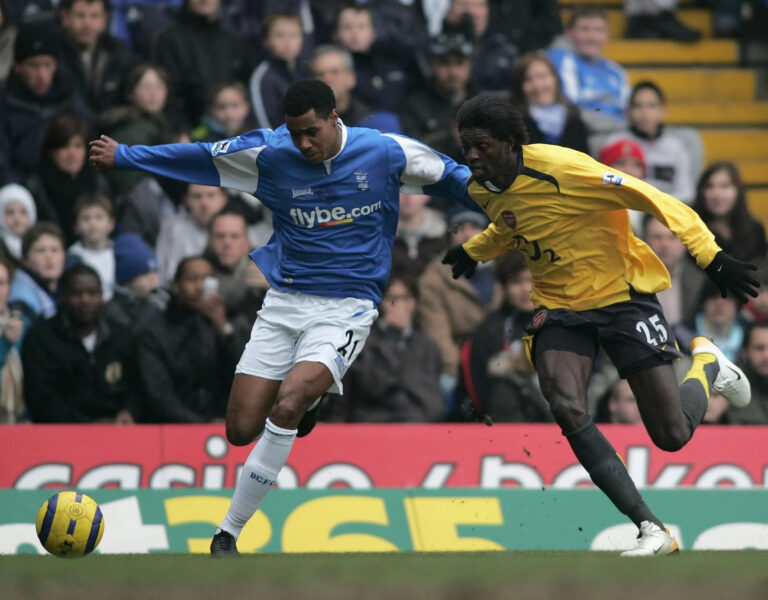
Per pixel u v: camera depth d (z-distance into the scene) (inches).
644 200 668.7
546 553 754.8
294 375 709.9
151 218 1212.5
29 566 571.5
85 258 1163.3
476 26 1460.4
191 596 422.3
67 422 1094.4
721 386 774.5
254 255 765.3
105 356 1106.1
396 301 1160.8
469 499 970.1
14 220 1192.8
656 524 665.6
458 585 454.3
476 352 1150.3
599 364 1163.9
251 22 1417.3
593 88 1494.8
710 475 1090.7
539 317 701.3
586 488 981.8
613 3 1717.5
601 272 697.0
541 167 679.1
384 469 1058.7
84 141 1216.2
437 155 745.0
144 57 1382.9
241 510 713.0
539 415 1145.4
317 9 1440.7
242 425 735.1
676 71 1674.5
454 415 1160.8
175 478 1042.7
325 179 721.0
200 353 1115.3
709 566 562.9
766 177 1592.0
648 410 703.7
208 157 735.7
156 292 1147.9
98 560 644.1
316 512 956.0
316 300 735.7
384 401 1136.8
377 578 484.4
